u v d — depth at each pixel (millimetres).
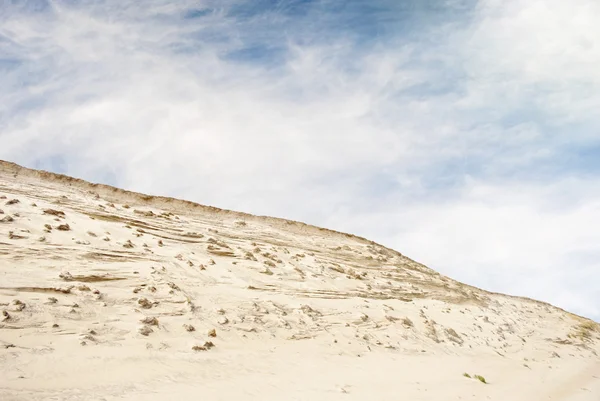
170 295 12844
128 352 9133
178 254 16469
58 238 13812
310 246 26031
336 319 15812
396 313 18875
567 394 13789
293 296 16688
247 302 14492
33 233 13422
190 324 11727
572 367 20141
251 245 21641
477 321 23203
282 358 11375
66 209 17438
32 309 9508
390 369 12266
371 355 13625
